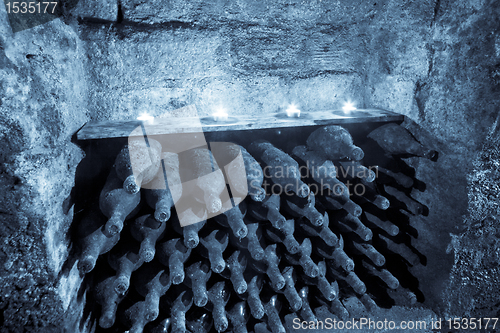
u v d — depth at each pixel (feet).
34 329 4.02
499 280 6.20
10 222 3.50
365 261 5.92
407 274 6.58
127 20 5.07
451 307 6.09
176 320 4.29
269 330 5.19
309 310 5.11
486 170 5.36
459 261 5.85
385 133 5.60
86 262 3.76
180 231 4.34
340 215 5.38
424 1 5.46
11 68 3.24
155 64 5.41
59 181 3.97
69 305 4.23
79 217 4.52
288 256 5.06
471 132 5.27
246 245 4.65
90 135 4.39
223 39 5.61
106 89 5.32
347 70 6.48
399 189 6.12
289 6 5.64
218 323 4.34
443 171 5.71
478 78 5.09
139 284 4.44
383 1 5.82
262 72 6.02
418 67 5.77
